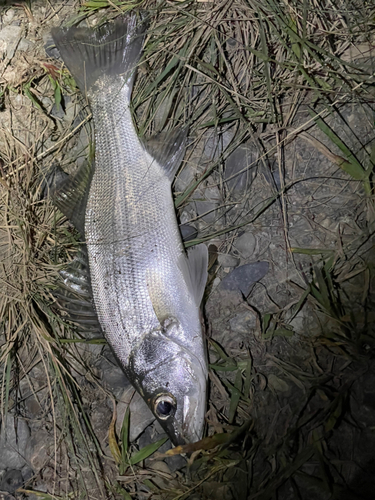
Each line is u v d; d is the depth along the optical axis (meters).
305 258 0.49
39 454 0.52
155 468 0.50
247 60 0.49
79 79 0.51
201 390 0.46
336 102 0.47
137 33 0.51
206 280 0.48
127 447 0.50
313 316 0.48
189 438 0.46
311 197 0.50
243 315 0.50
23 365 0.54
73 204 0.51
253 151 0.50
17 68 0.54
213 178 0.52
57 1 0.54
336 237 0.49
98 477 0.50
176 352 0.46
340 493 0.45
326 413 0.46
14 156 0.54
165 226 0.48
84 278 0.51
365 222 0.48
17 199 0.53
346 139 0.49
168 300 0.47
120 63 0.50
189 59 0.50
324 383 0.47
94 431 0.52
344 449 0.46
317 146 0.49
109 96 0.50
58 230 0.54
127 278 0.47
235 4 0.48
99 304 0.49
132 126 0.49
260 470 0.48
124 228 0.48
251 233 0.51
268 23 0.48
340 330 0.47
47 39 0.54
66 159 0.54
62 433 0.52
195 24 0.50
